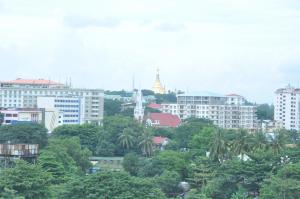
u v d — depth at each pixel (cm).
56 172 18062
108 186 13912
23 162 15250
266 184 18075
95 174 14350
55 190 14850
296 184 16925
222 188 19225
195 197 16662
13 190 13738
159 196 14562
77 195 13950
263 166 19450
